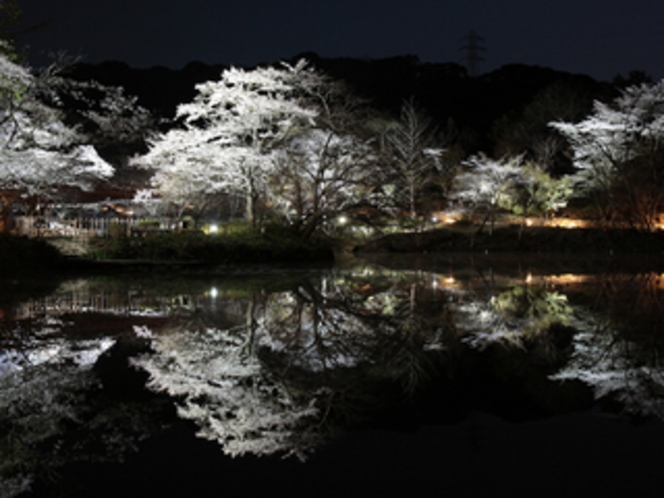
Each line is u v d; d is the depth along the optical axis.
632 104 34.22
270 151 23.83
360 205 25.14
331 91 23.47
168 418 3.12
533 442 2.71
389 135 40.59
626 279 14.11
